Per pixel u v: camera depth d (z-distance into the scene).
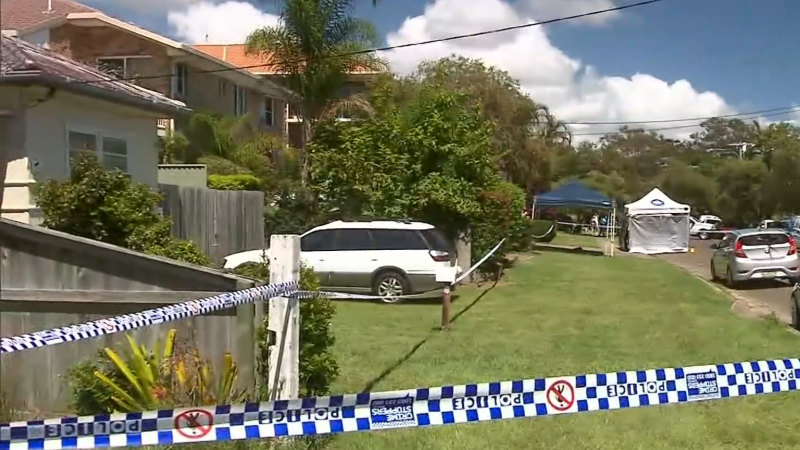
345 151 20.16
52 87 10.84
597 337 11.91
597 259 30.62
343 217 20.30
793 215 66.38
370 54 24.97
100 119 12.87
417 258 16.47
